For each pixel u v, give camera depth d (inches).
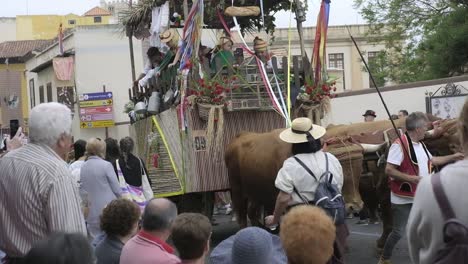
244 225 393.7
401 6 1077.1
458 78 686.5
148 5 490.3
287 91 387.2
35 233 158.6
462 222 113.6
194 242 156.7
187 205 416.5
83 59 1185.4
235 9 423.2
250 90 394.0
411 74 1101.1
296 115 400.2
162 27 459.2
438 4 1055.0
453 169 118.0
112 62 1190.9
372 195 340.8
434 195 116.6
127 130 1182.3
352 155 283.3
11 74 1707.7
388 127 315.9
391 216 330.6
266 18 490.0
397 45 1130.0
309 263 126.4
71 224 157.1
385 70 1177.4
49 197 156.8
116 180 313.6
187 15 420.8
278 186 236.4
